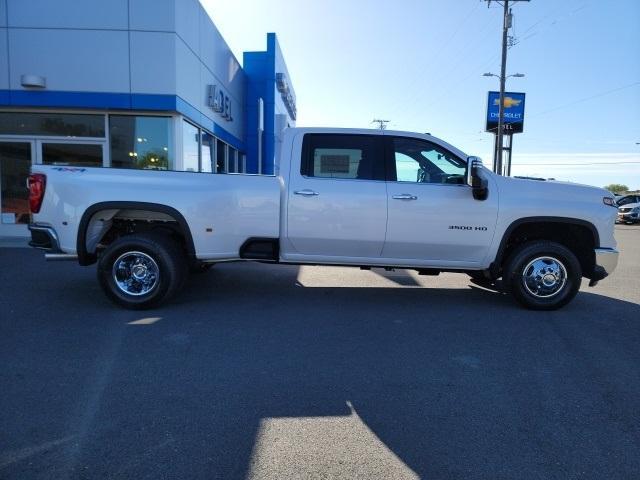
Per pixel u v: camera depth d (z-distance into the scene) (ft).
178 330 17.56
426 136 20.63
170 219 20.88
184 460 9.78
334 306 21.21
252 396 12.59
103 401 12.16
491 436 10.90
